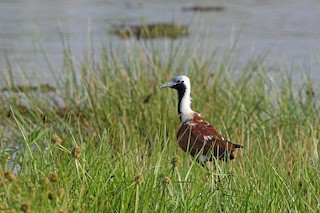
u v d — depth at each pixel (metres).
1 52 25.73
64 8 36.81
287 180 9.99
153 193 8.81
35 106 16.22
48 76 21.67
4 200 7.99
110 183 8.96
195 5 38.44
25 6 37.38
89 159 9.83
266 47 26.86
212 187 9.39
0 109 16.52
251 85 17.89
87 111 15.70
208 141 11.56
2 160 9.88
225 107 15.12
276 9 36.75
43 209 7.57
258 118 15.01
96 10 36.25
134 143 12.04
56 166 9.60
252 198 9.27
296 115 15.48
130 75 16.83
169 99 15.45
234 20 33.25
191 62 18.75
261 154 11.39
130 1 39.78
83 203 8.25
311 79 20.48
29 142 11.35
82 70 17.31
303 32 30.28
